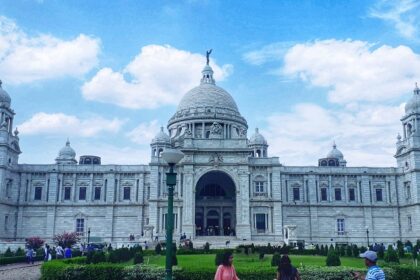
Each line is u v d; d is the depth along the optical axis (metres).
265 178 100.19
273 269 30.42
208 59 135.38
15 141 103.31
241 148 96.56
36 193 105.38
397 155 109.00
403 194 107.38
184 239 86.19
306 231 105.94
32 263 59.56
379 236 106.12
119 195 106.12
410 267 30.42
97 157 116.69
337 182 109.62
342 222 107.19
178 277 30.25
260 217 97.81
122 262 52.06
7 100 100.94
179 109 125.81
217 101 122.50
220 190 109.31
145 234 90.38
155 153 121.88
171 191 24.66
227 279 19.19
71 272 31.67
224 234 104.88
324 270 29.72
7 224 99.94
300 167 109.62
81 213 104.38
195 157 96.75
